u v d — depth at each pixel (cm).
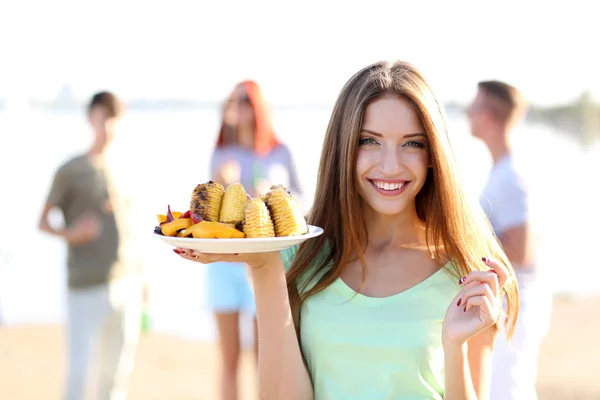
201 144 2400
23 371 711
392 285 219
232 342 480
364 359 211
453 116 3341
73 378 474
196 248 180
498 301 192
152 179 1648
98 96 481
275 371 209
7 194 1578
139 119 3766
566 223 1278
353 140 217
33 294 959
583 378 630
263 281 205
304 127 2664
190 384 669
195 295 933
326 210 232
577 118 3972
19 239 1209
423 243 229
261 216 180
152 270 1010
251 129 498
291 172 515
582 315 845
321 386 216
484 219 232
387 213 217
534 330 343
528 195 352
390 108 213
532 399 341
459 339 191
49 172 1888
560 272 1002
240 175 497
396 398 208
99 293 477
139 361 734
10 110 3784
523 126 3584
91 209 475
